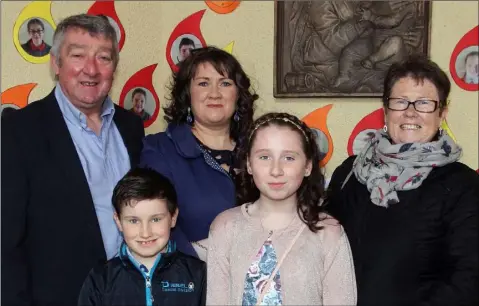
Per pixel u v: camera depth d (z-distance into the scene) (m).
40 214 1.75
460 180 1.57
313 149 1.70
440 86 1.63
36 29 2.42
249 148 1.68
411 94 1.63
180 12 3.10
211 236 1.68
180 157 1.95
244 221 1.66
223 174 1.96
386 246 1.61
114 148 2.03
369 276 1.62
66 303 1.76
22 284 1.68
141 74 2.98
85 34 1.83
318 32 2.95
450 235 1.54
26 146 1.75
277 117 1.68
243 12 3.06
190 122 2.06
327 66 2.96
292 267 1.56
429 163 1.61
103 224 1.88
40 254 1.75
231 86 2.00
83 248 1.79
